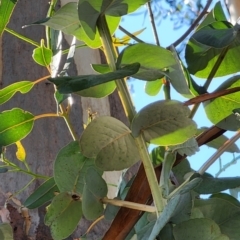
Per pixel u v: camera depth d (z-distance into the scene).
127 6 0.66
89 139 0.66
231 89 0.71
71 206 0.71
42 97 1.17
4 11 0.79
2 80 1.24
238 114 0.71
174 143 0.66
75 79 0.58
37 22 0.69
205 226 0.61
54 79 0.58
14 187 1.04
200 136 0.76
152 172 0.63
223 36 0.70
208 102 0.78
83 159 0.73
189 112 0.64
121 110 1.25
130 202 0.68
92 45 0.74
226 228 0.69
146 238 0.65
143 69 0.67
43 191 0.81
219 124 0.76
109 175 1.01
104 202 0.69
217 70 0.82
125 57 0.66
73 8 0.70
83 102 1.16
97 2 0.65
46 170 1.08
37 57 0.78
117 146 0.66
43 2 1.37
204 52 0.81
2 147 0.82
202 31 0.72
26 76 1.24
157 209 0.62
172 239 0.62
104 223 0.98
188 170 0.77
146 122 0.64
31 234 0.97
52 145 1.11
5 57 1.27
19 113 0.81
